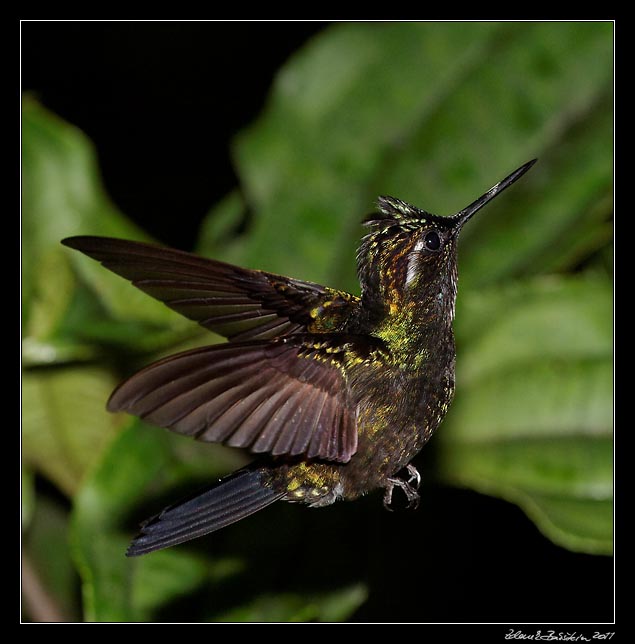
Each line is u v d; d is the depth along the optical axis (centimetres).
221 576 160
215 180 171
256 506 157
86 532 159
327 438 154
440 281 157
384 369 156
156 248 156
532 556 166
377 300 157
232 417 153
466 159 163
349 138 164
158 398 152
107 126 172
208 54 173
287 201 164
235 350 153
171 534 156
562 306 162
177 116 172
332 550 161
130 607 159
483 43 164
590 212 162
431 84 164
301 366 154
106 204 162
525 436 161
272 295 157
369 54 164
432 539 165
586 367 162
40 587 161
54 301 161
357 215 163
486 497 166
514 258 163
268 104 164
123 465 160
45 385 161
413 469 157
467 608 165
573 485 160
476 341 162
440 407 157
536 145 163
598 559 165
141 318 161
